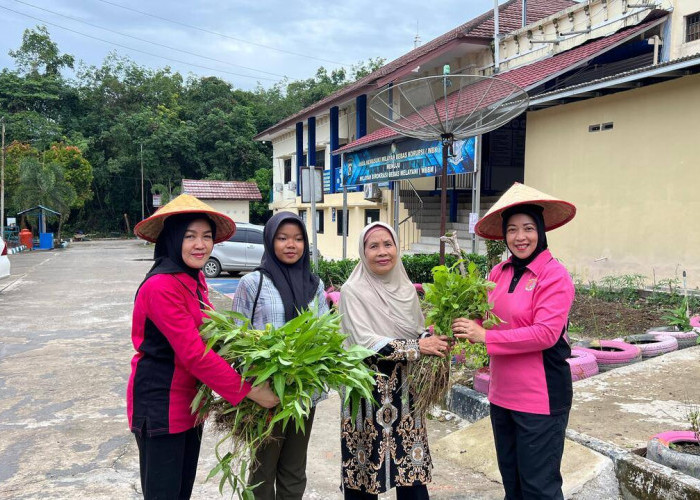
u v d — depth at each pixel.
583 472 3.14
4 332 7.93
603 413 3.91
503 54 12.43
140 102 47.84
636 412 3.91
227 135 41.50
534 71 10.32
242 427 2.17
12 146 33.78
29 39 47.53
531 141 10.18
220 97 44.66
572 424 3.73
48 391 5.22
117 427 4.32
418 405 2.54
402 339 2.59
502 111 7.46
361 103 16.69
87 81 48.19
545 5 15.05
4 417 4.54
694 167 7.39
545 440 2.34
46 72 47.88
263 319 2.53
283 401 2.03
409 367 2.55
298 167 22.22
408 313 2.69
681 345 5.65
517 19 13.70
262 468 2.48
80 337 7.61
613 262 8.62
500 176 14.54
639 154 8.12
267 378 2.07
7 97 44.62
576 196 9.24
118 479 3.43
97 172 43.19
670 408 3.97
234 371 2.07
